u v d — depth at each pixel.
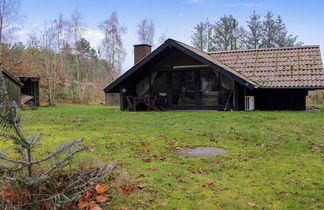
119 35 42.06
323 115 12.06
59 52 31.91
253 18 47.12
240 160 6.41
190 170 5.77
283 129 9.36
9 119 3.77
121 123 10.90
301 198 4.48
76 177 4.44
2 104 3.72
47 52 28.33
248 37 47.09
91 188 4.35
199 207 4.18
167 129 9.59
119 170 5.20
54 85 26.66
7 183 4.03
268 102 16.36
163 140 8.06
